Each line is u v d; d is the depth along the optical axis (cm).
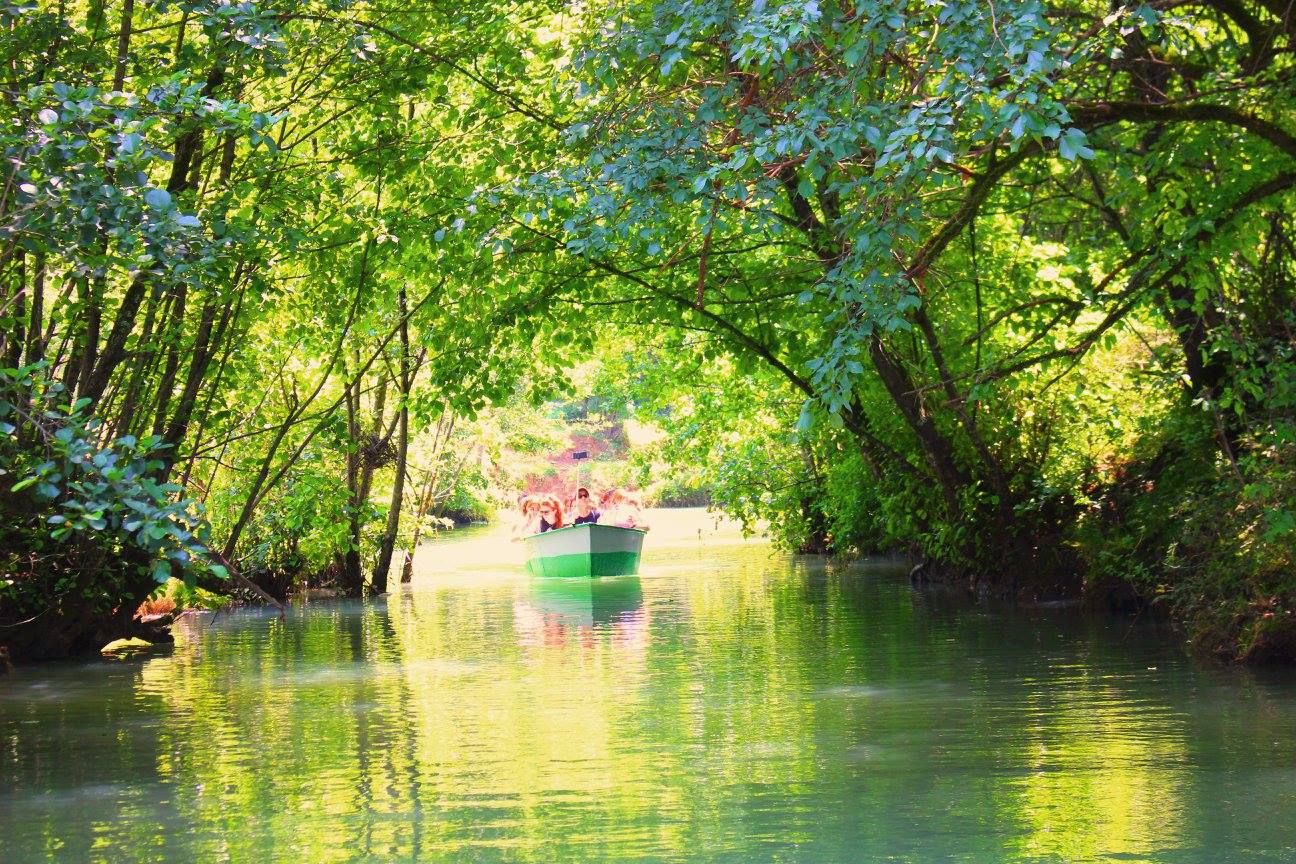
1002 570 1953
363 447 2480
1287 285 1535
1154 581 1599
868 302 933
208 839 700
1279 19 1227
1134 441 1889
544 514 3130
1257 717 971
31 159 739
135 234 751
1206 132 1313
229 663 1455
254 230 1107
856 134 861
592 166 1105
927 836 675
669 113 1062
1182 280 1355
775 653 1401
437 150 1675
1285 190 1308
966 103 804
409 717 1066
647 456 3059
